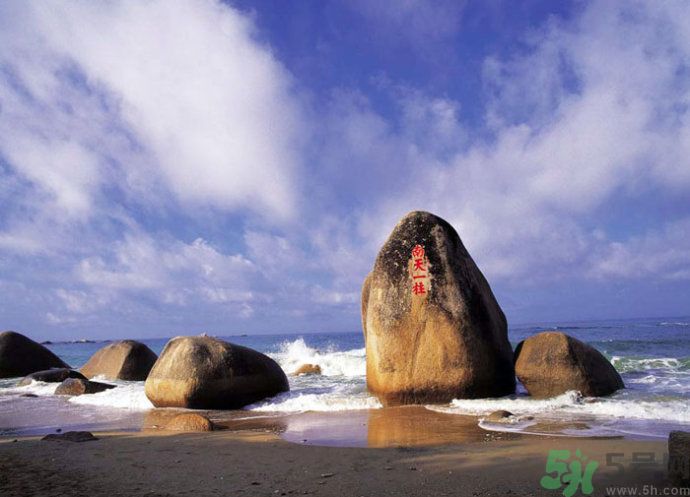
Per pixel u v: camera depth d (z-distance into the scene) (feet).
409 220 34.60
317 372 54.95
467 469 15.83
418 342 31.76
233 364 34.76
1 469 16.89
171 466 16.99
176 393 34.06
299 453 18.78
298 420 28.17
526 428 22.84
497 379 32.22
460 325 31.60
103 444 21.18
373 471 15.88
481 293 33.42
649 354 63.36
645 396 30.45
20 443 21.88
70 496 13.66
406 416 27.53
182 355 34.94
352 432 23.76
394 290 33.01
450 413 27.73
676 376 41.29
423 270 32.76
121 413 33.45
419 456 17.83
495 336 32.73
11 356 61.82
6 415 33.55
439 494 13.29
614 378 33.24
